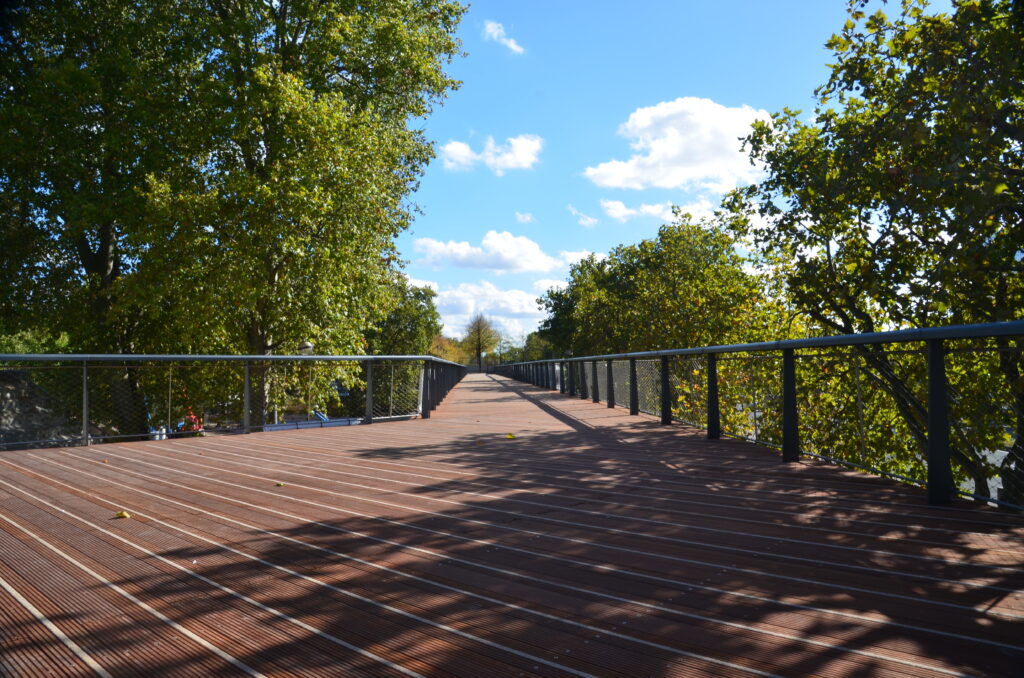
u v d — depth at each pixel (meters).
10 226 15.26
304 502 3.91
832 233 7.34
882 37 6.63
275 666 1.77
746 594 2.26
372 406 9.74
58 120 13.95
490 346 93.75
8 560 2.75
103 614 2.15
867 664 1.71
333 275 14.52
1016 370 3.18
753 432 6.27
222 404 8.51
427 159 19.50
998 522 3.12
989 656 1.75
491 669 1.73
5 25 14.46
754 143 7.88
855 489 4.04
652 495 4.00
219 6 15.45
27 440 7.06
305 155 14.00
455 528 3.25
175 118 14.72
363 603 2.24
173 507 3.79
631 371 10.17
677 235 21.98
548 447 6.38
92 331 15.92
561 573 2.54
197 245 13.48
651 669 1.72
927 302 6.09
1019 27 4.97
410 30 17.28
